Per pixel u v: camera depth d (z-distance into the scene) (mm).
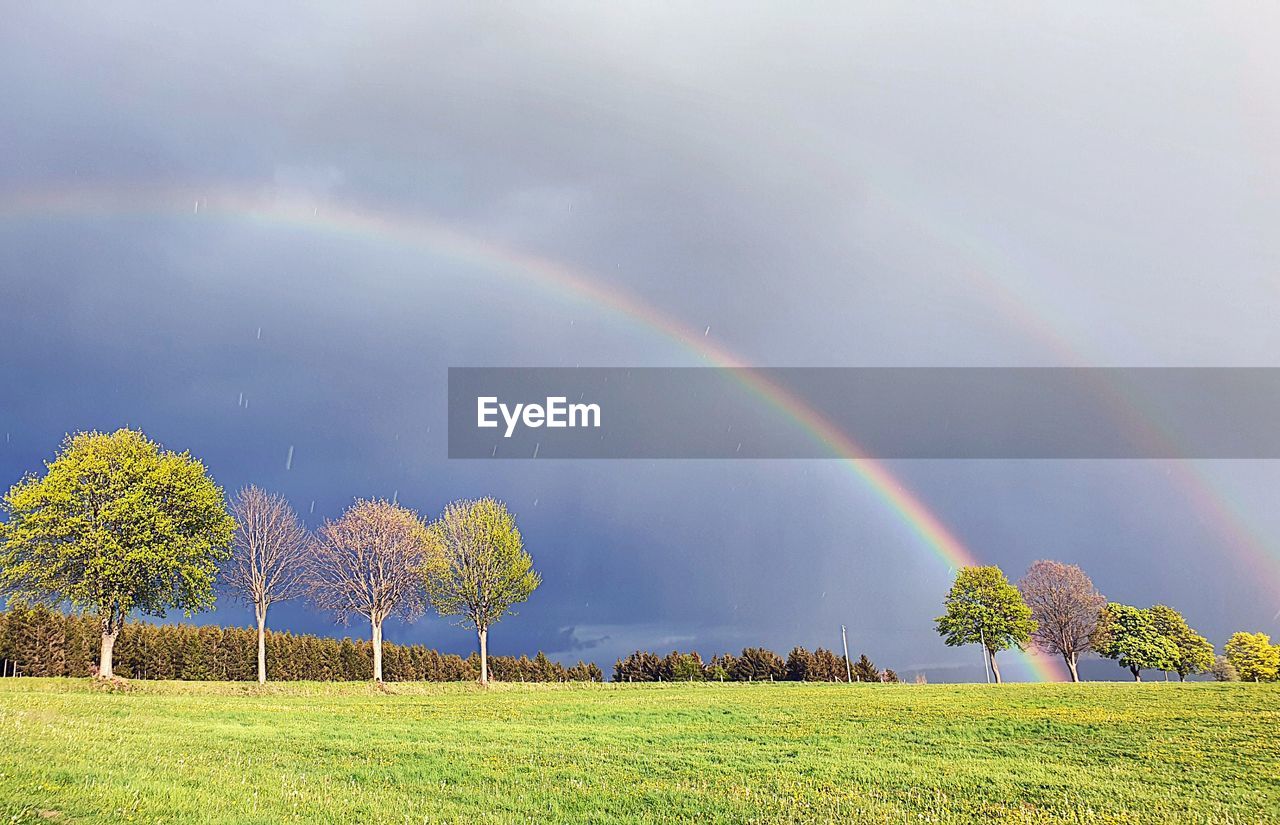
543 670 152125
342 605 62656
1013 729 32312
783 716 39125
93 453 48219
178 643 100688
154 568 48219
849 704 44312
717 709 43156
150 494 49594
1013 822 18078
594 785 20938
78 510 47406
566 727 34000
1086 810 19250
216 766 20344
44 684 43188
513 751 26000
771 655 146750
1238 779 22547
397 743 26734
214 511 52750
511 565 66375
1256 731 29266
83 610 47906
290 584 60781
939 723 34688
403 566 63500
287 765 21672
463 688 61188
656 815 18047
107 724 26516
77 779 16844
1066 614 89375
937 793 20859
